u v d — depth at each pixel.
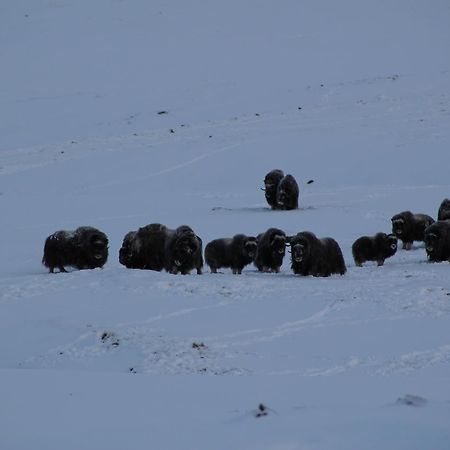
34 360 52.50
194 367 47.44
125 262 85.12
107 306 65.50
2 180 187.25
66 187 175.75
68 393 35.69
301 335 55.62
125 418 31.08
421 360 48.72
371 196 146.62
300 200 147.75
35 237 117.38
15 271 92.06
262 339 54.66
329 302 65.38
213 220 125.75
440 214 112.94
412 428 28.02
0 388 36.97
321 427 28.55
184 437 28.42
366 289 70.06
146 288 71.25
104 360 50.91
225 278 75.62
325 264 82.00
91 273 78.75
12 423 30.72
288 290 70.38
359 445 26.81
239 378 40.44
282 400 33.84
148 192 164.88
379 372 46.06
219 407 32.62
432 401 31.94
